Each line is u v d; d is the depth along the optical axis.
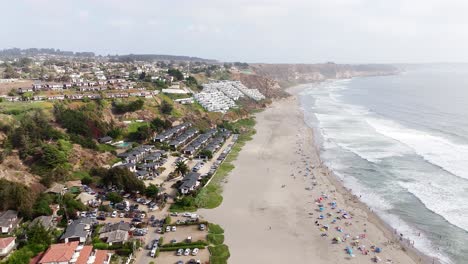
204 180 113.81
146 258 73.12
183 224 87.00
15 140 109.00
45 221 80.75
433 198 102.75
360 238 82.75
